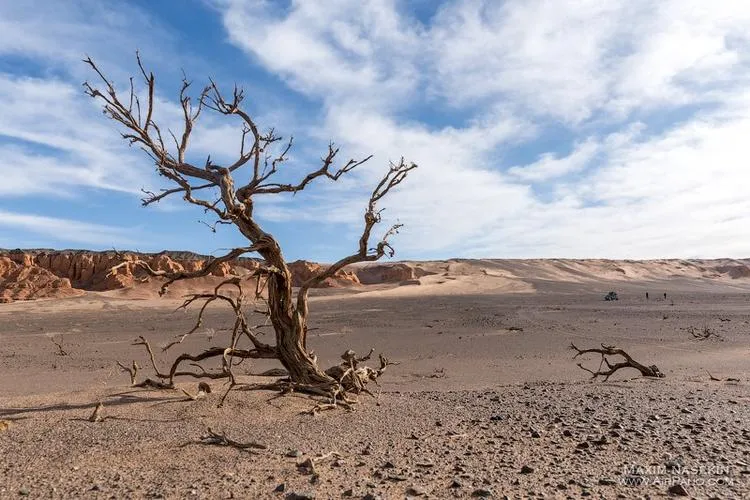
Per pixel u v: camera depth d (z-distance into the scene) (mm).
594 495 4895
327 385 10367
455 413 9242
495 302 80500
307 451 6629
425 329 40656
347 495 4918
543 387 13305
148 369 22125
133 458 6293
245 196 10547
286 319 10711
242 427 7910
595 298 92312
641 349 26406
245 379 11914
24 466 5961
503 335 35156
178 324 48938
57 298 94438
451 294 104875
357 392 11156
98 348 31703
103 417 8070
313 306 76688
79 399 9391
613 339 31797
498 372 19625
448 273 152125
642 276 168875
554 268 170875
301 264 126625
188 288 100000
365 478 5453
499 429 7883
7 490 5129
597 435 7406
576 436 7359
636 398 10680
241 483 5297
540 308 65125
